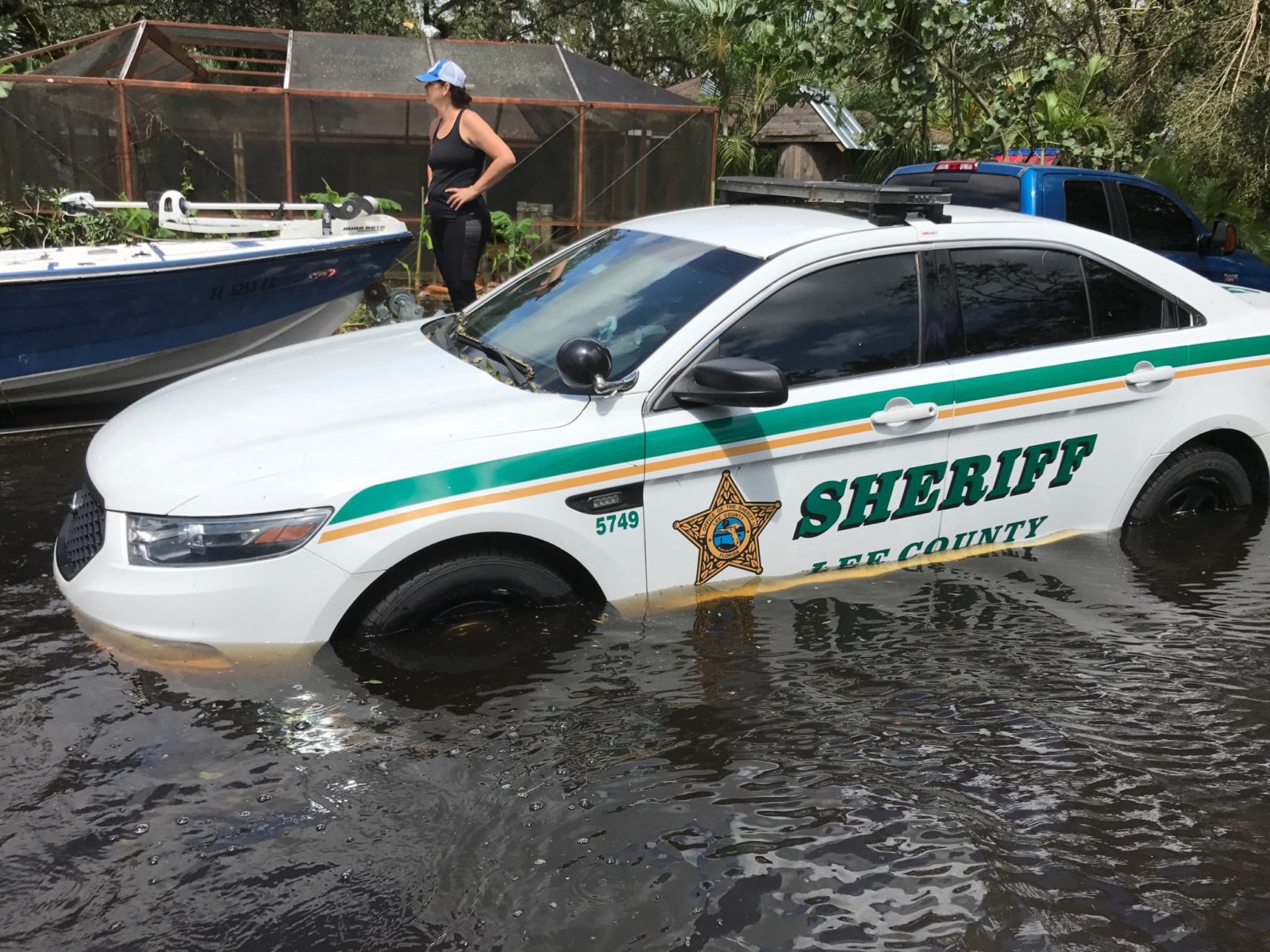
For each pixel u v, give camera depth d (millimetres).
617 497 3457
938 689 3305
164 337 7109
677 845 2566
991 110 13492
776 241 3883
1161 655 3555
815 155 23547
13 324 6383
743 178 4852
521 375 3734
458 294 7848
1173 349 4320
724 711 3150
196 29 12625
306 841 2551
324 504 3158
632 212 13203
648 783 2811
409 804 2699
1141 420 4277
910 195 3979
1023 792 2824
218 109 11555
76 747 2857
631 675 3311
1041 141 13492
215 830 2578
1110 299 4273
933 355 3918
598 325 3859
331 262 7824
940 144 17656
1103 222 8758
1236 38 15352
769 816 2684
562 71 13039
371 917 2316
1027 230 4172
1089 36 18328
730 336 3654
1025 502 4137
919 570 3984
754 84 20562
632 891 2406
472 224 7648
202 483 3191
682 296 3787
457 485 3264
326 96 11719
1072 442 4160
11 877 2416
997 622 3703
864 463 3801
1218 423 4434
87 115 11094
